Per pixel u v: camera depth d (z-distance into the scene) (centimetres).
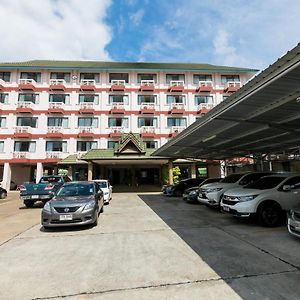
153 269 459
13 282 416
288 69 557
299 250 543
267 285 384
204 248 578
